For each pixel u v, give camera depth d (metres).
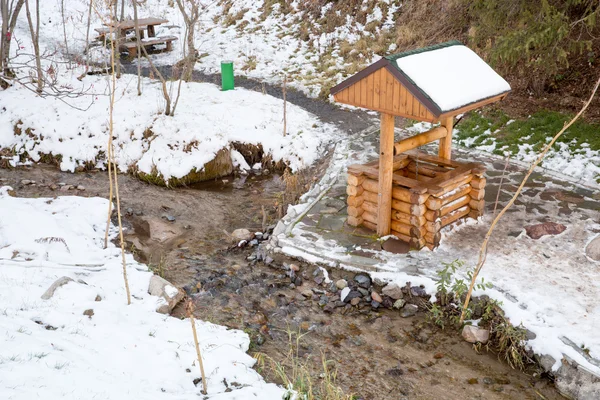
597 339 5.93
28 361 4.84
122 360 5.41
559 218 8.52
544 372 5.95
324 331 6.70
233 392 5.20
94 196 10.48
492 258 7.54
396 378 5.94
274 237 8.39
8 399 4.16
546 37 10.19
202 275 7.86
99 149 11.93
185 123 12.24
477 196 8.36
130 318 6.39
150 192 10.76
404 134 12.41
